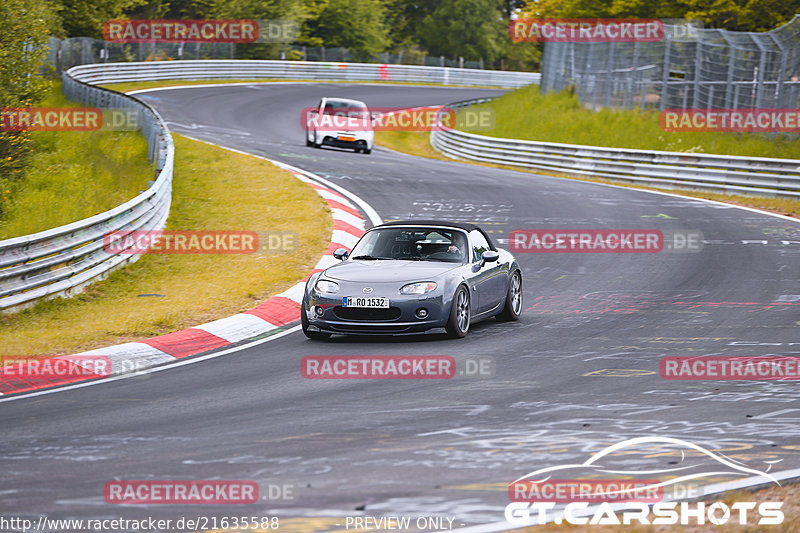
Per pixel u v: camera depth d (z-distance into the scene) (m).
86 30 179.88
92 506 17.64
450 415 24.39
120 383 29.23
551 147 101.94
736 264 51.91
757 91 110.94
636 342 34.31
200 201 70.19
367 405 25.62
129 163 80.81
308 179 81.75
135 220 54.81
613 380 28.42
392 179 85.12
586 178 96.56
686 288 45.81
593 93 138.00
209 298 43.06
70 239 45.53
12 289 40.59
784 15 146.75
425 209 70.19
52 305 42.78
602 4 166.12
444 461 20.28
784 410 24.70
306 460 20.42
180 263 53.38
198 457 20.75
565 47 150.38
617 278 48.88
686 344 33.81
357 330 34.53
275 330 38.12
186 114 133.88
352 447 21.42
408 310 34.19
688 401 25.77
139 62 169.62
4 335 36.75
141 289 47.25
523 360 31.48
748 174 80.81
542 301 43.75
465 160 118.75
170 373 30.61
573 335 35.91
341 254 38.00
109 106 105.38
